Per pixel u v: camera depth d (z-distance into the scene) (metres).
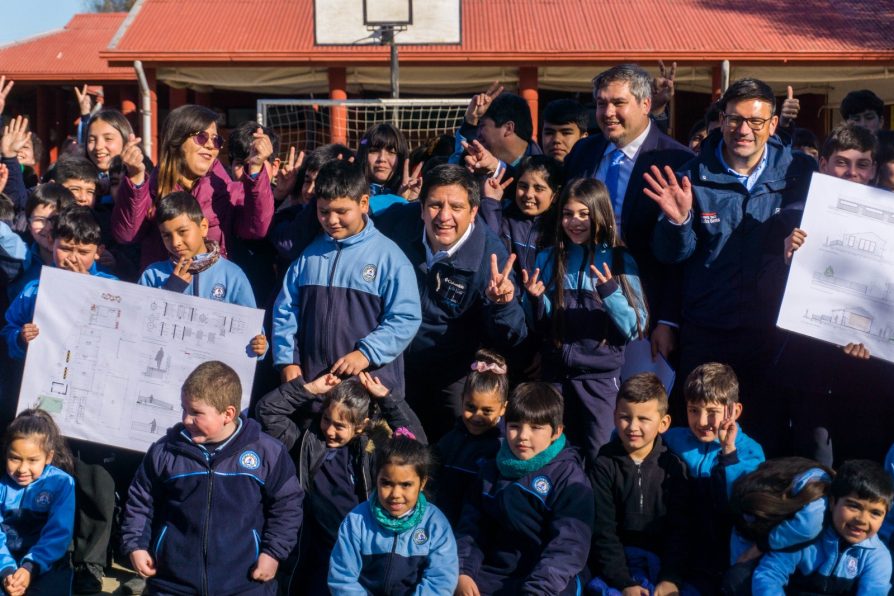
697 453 4.23
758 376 4.64
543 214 4.87
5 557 4.27
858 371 4.50
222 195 5.12
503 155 5.22
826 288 4.31
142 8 16.36
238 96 16.72
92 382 4.58
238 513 4.02
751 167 4.57
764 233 4.53
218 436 4.04
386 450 3.90
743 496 3.95
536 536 4.06
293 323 4.52
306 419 4.41
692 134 6.17
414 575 3.92
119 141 5.96
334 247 4.51
